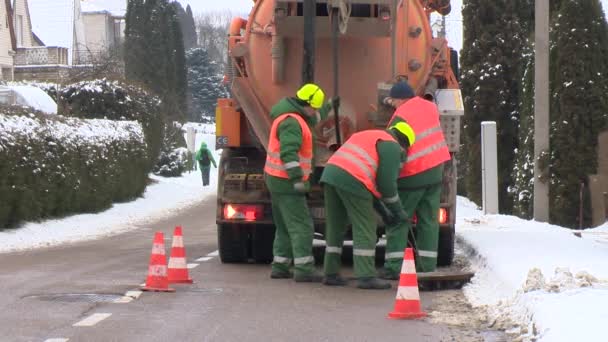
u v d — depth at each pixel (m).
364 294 13.79
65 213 28.94
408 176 15.02
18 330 10.86
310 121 15.16
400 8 16.61
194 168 66.56
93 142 31.36
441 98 16.98
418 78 16.70
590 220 26.14
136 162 37.97
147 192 41.44
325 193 14.59
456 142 16.91
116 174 34.38
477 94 33.50
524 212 28.09
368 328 11.20
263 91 16.81
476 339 10.55
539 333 10.01
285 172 14.88
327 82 16.53
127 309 12.33
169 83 70.19
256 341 10.44
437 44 16.72
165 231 26.92
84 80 43.47
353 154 14.18
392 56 16.45
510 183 33.16
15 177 24.38
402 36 16.66
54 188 27.38
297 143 14.71
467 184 34.50
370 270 14.28
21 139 24.91
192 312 12.16
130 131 37.53
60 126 28.67
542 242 17.80
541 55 22.62
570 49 26.28
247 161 17.39
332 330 11.07
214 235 25.11
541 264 14.64
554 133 26.48
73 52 76.50
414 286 11.93
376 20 16.05
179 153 56.81
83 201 30.34
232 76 17.06
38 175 25.91
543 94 22.73
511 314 11.54
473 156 33.50
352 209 14.23
